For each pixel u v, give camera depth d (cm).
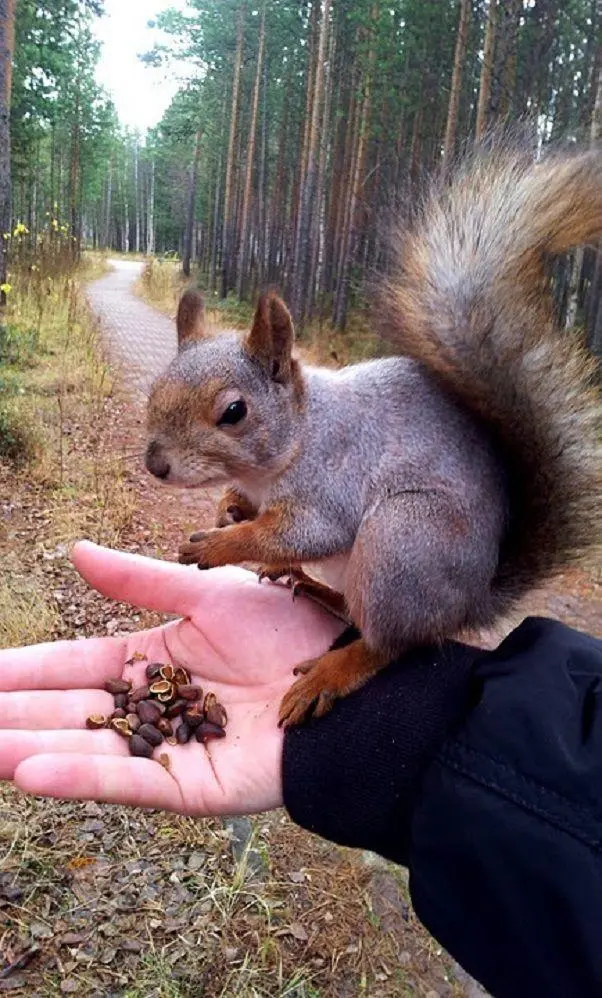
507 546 28
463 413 27
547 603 70
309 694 26
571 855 19
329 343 206
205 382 27
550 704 21
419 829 21
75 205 458
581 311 254
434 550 25
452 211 27
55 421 109
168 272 427
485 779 20
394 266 28
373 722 25
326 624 32
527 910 19
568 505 27
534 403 26
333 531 28
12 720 30
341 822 24
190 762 27
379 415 28
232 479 28
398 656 26
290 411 28
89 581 35
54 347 154
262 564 32
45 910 38
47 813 43
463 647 26
